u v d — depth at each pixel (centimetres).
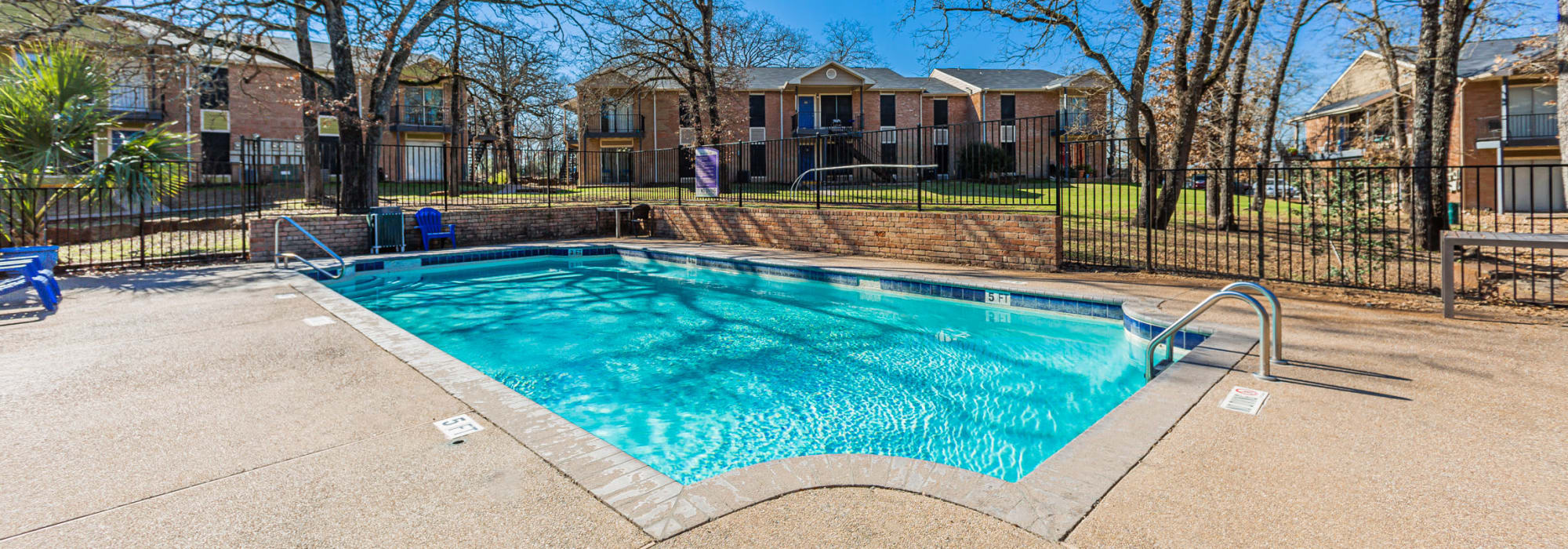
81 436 303
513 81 1953
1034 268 863
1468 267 754
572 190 2122
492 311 767
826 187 1630
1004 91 3136
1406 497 236
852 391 479
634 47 2173
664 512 228
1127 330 598
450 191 1802
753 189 1956
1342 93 2984
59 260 941
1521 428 297
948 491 242
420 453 281
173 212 1424
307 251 1113
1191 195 2050
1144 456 276
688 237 1395
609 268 1145
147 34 1602
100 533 217
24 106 991
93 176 974
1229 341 462
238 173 2195
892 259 1018
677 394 472
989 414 434
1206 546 206
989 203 1353
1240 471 260
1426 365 398
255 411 335
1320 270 789
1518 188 2242
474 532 217
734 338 632
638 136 2988
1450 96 859
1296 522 220
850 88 3008
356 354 449
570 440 295
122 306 631
